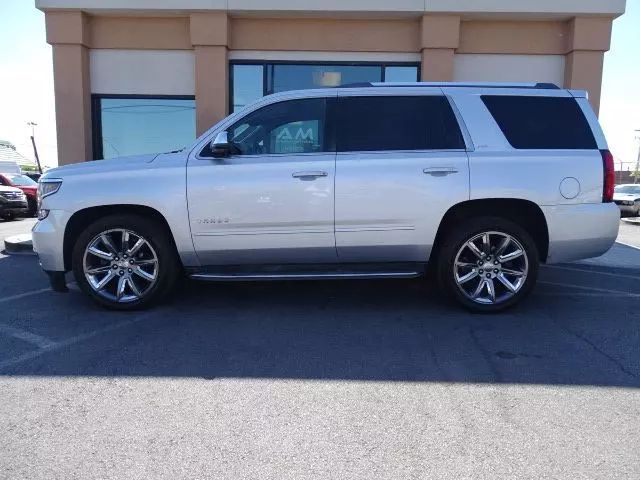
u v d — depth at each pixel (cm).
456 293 534
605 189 521
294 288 650
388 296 614
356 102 534
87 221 544
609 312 550
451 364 415
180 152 537
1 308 561
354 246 523
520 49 989
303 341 465
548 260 532
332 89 540
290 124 532
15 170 2658
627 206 2447
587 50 958
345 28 987
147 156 543
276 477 273
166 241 532
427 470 279
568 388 373
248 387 374
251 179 513
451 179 511
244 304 581
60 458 289
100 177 517
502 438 309
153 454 293
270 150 529
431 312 550
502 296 541
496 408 344
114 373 397
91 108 1011
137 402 352
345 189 511
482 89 541
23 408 343
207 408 344
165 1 945
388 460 288
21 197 1797
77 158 989
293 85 1009
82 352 437
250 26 987
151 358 425
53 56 968
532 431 317
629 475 275
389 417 333
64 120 980
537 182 511
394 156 517
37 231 527
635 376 393
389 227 517
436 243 547
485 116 529
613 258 862
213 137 528
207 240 520
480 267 533
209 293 626
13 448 298
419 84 547
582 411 340
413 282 681
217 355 432
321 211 514
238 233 518
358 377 391
